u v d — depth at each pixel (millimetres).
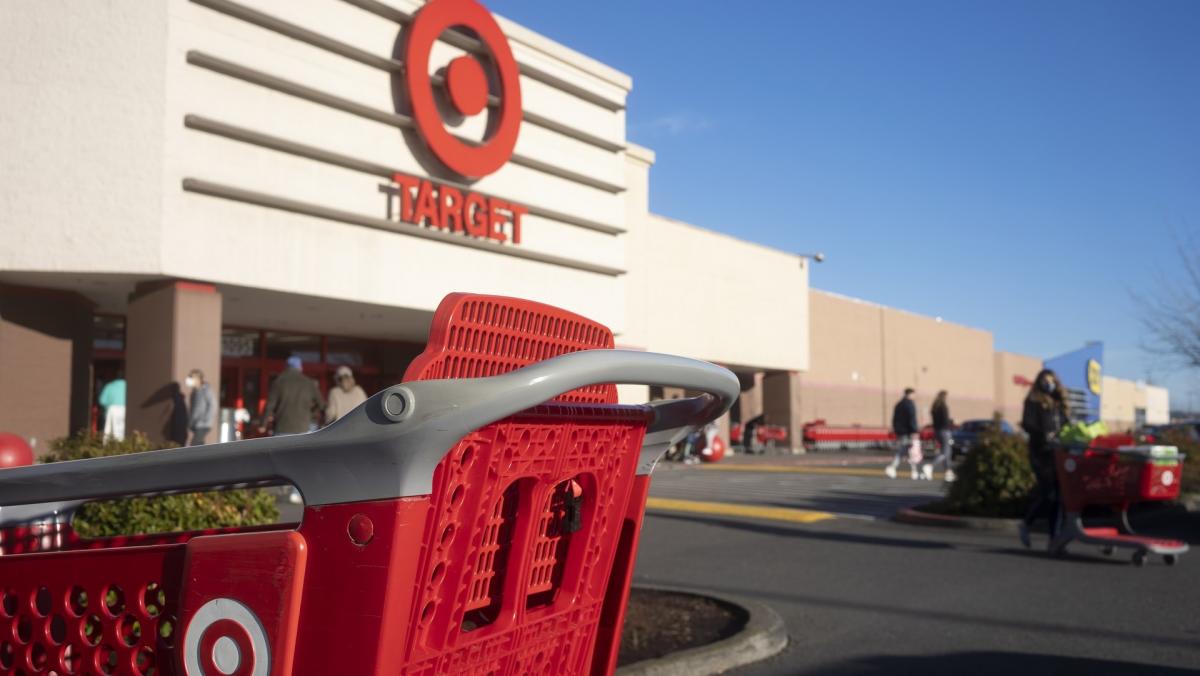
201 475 1903
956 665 5387
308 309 19375
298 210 16781
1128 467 8883
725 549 9812
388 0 18219
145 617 2000
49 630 2133
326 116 17297
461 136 19656
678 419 2566
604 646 2605
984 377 63938
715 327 32688
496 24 20062
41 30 14867
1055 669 5305
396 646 1700
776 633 5797
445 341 1876
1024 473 12000
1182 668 5328
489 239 20188
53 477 2096
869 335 48062
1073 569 8656
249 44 16156
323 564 1715
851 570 8539
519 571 2166
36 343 16719
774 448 36719
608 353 1896
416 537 1703
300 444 1746
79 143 14812
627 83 24234
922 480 20297
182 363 15336
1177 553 8711
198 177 15414
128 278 15484
